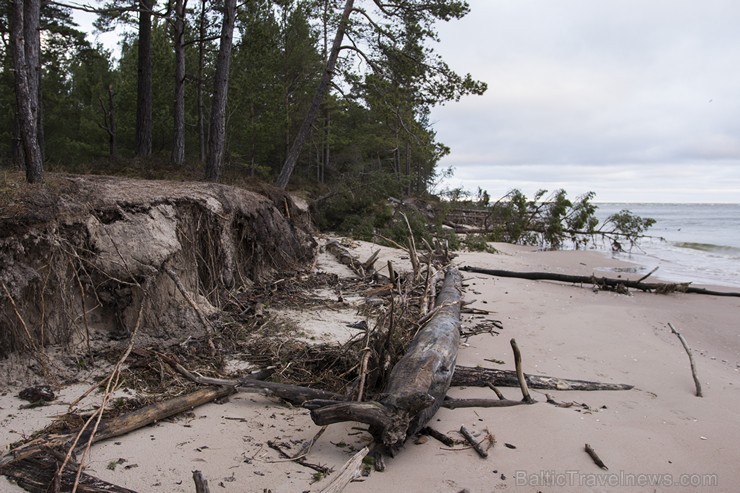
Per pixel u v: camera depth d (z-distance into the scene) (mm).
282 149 28031
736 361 7504
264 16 21750
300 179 25672
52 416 4453
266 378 5629
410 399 4152
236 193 9961
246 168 23281
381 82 16641
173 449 4105
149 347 6023
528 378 5922
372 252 15500
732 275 16266
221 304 7922
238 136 22672
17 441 4000
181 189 8367
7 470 3598
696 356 7551
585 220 25641
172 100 21391
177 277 6531
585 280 12969
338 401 4465
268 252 10664
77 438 3666
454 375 5863
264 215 10891
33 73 6492
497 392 5496
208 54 21906
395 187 20953
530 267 16422
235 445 4230
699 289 12570
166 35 20906
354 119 32906
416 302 8836
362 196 20312
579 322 9094
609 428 4852
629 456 4348
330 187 22062
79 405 4688
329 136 26406
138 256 6359
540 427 4797
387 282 10930
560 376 6348
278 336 6992
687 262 19672
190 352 6059
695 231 40031
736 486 3971
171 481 3664
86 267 6004
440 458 4211
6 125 21375
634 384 6168
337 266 13102
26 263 5406
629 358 7164
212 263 8062
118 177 9164
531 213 26781
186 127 21922
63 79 26797
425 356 5121
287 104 24094
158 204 7262
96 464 3795
